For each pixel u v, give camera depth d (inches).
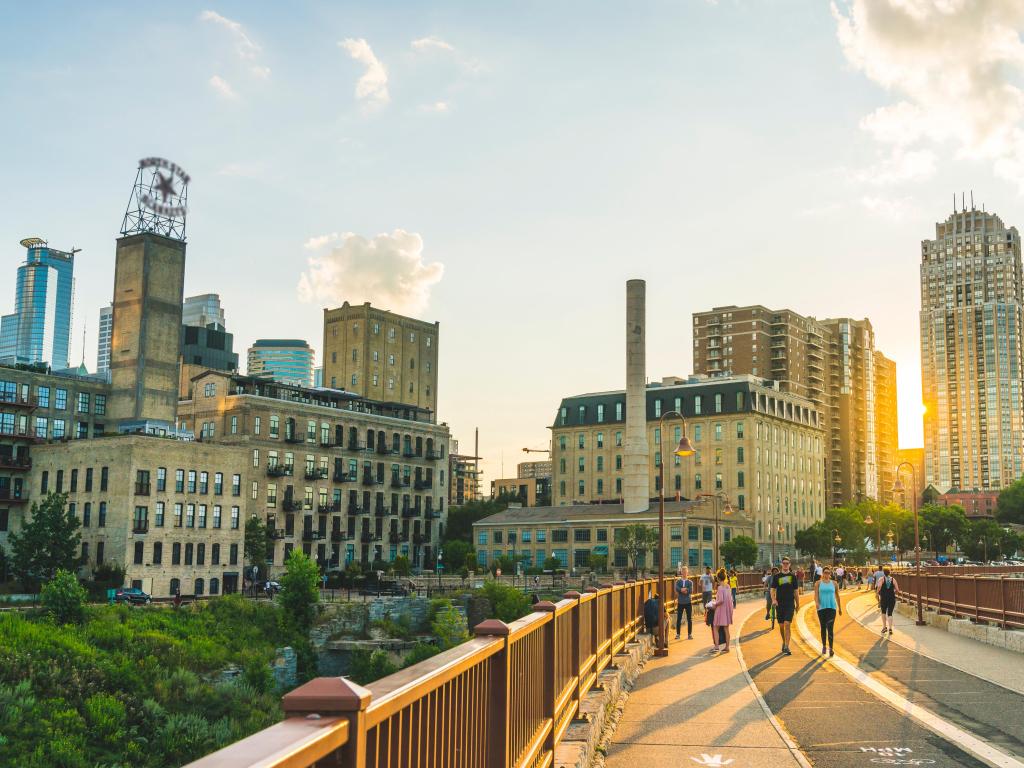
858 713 630.5
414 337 6860.2
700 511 4884.4
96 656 2038.6
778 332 7721.5
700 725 586.9
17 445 3801.7
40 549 3102.9
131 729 1708.9
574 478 6333.7
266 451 4562.0
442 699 225.3
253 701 2098.9
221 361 6919.3
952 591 1386.6
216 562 3695.9
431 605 3410.4
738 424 5821.9
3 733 1531.7
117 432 4092.0
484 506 5880.9
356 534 4940.9
